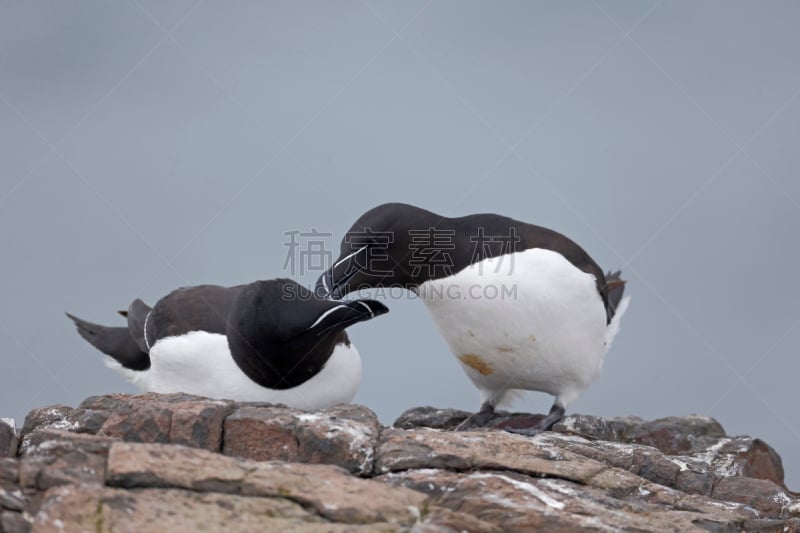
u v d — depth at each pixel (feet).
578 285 28.07
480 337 28.68
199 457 20.45
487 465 22.58
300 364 26.76
